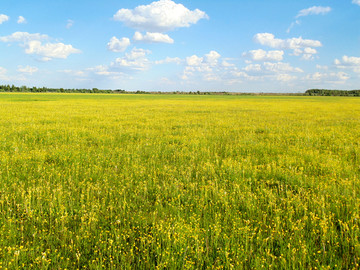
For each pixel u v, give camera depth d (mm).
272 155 9031
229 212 4484
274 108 38250
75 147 9555
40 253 3482
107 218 4477
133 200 5273
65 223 4234
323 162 7621
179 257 3449
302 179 6285
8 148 9227
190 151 9492
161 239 3777
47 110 28812
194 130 14469
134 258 3514
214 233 3893
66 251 3607
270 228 4016
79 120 19188
